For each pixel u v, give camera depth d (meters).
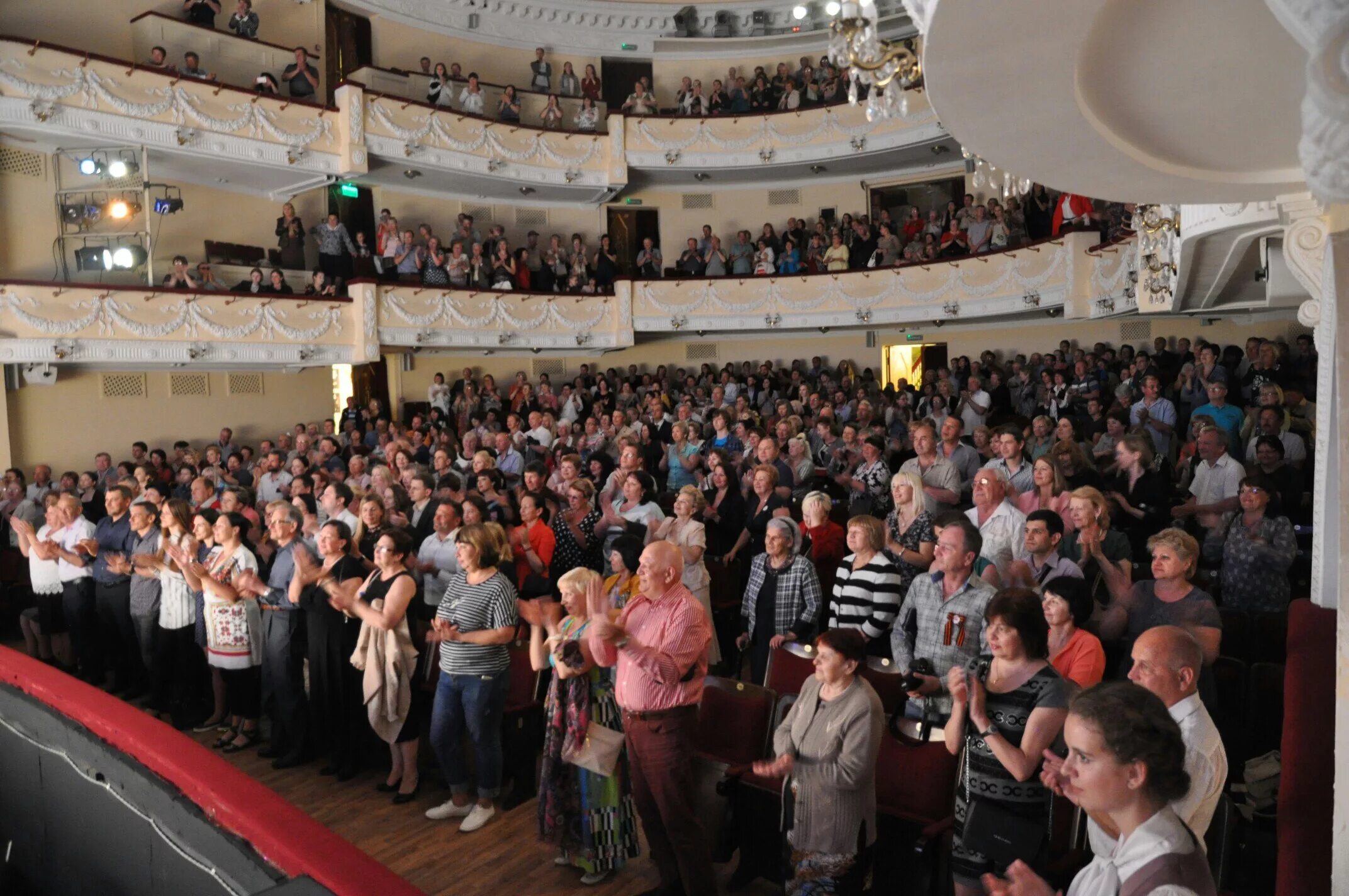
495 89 16.30
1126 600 3.79
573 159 15.96
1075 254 12.06
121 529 6.52
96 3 11.98
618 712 4.00
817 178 17.36
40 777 3.12
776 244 16.30
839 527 5.69
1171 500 6.01
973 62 1.86
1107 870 1.76
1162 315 12.79
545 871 4.04
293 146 12.83
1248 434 7.31
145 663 6.19
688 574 5.57
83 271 11.28
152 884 2.55
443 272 14.55
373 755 5.27
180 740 2.62
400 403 15.46
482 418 13.53
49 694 3.05
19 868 3.33
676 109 17.00
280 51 13.72
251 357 12.18
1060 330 14.62
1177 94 2.15
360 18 15.15
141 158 11.25
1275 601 4.54
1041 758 2.67
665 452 11.03
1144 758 1.73
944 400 11.88
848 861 3.12
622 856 3.96
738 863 3.93
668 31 17.31
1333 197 1.06
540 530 5.86
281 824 2.11
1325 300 2.68
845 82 15.51
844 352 16.80
